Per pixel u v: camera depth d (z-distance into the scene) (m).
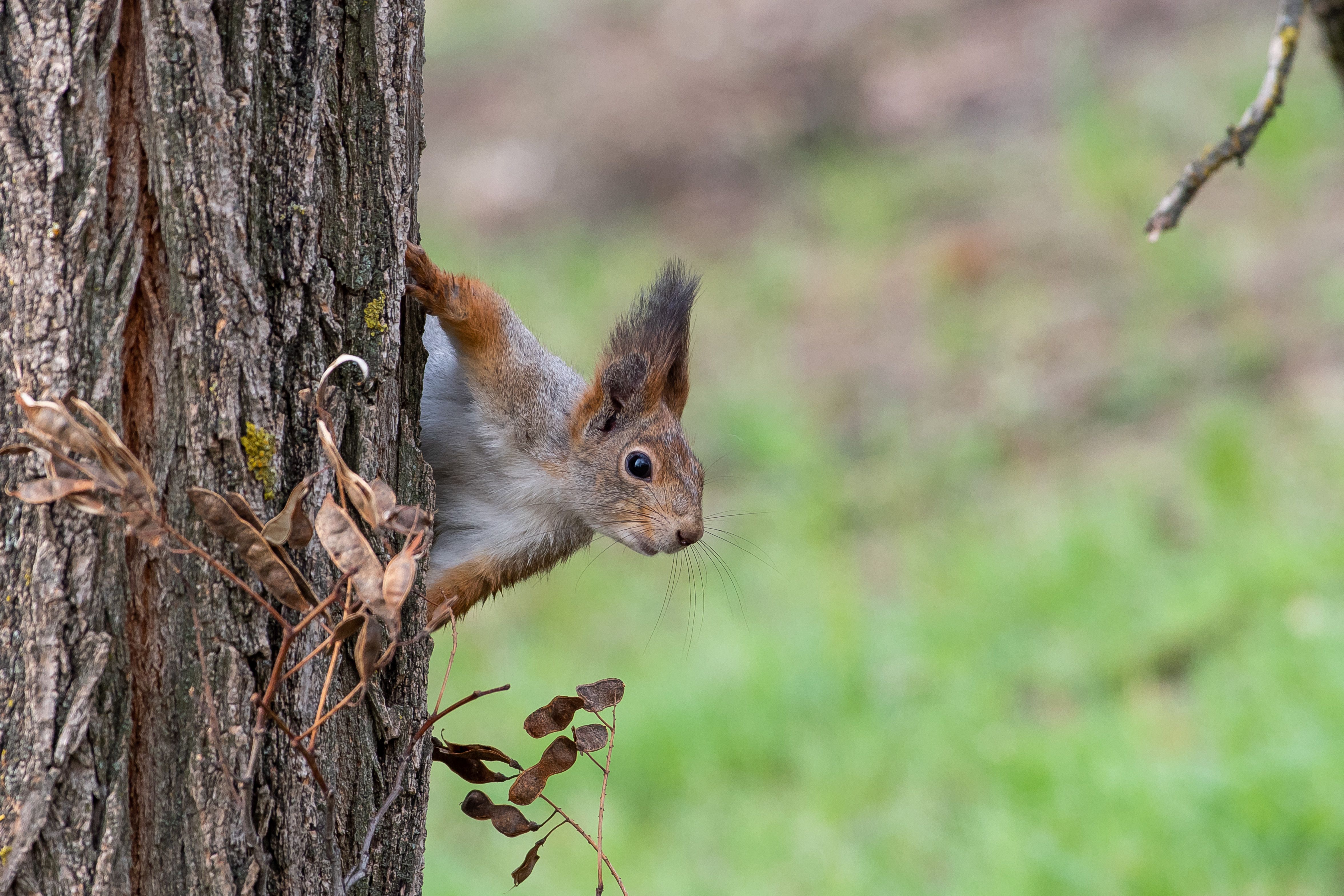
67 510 3.50
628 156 21.84
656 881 9.85
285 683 3.75
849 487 15.05
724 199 20.72
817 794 10.45
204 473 3.63
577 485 6.73
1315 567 11.17
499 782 4.51
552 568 7.14
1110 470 13.86
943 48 22.69
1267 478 12.68
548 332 17.78
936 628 12.16
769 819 10.30
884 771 10.59
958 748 10.60
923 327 17.19
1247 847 8.70
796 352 17.39
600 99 23.42
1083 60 20.75
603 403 6.76
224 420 3.63
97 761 3.54
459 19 27.55
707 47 24.28
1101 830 9.10
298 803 3.78
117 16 3.45
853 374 16.78
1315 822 8.66
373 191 3.97
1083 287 16.86
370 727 4.06
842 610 12.41
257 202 3.67
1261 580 11.26
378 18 3.92
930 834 9.76
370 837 3.94
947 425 15.55
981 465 14.80
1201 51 19.81
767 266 19.02
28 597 3.49
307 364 3.82
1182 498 13.05
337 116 3.86
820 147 21.38
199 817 3.63
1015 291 17.23
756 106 22.33
